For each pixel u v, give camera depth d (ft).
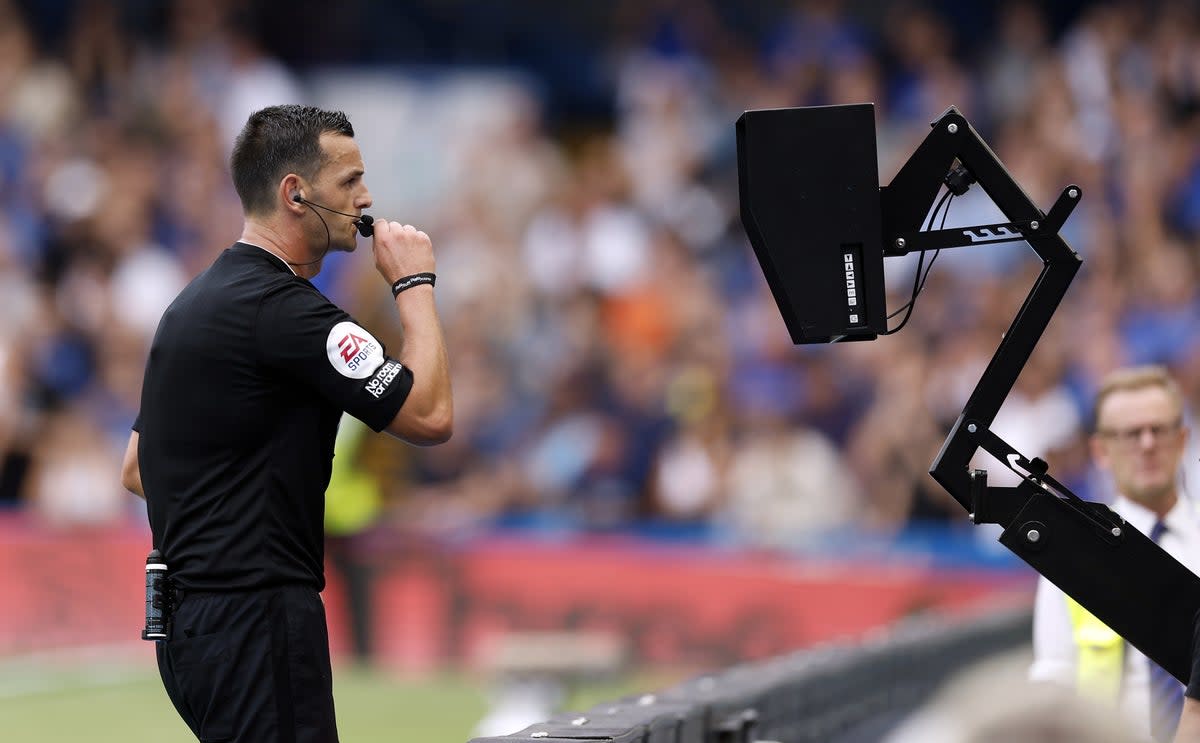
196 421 36.70
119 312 179.42
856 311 37.29
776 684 54.03
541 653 127.65
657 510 160.66
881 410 157.38
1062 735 18.02
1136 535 37.99
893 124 192.13
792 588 143.43
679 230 187.93
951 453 38.50
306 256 39.22
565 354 172.86
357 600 150.41
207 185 193.36
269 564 36.55
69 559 151.74
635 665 146.61
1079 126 184.75
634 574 147.02
